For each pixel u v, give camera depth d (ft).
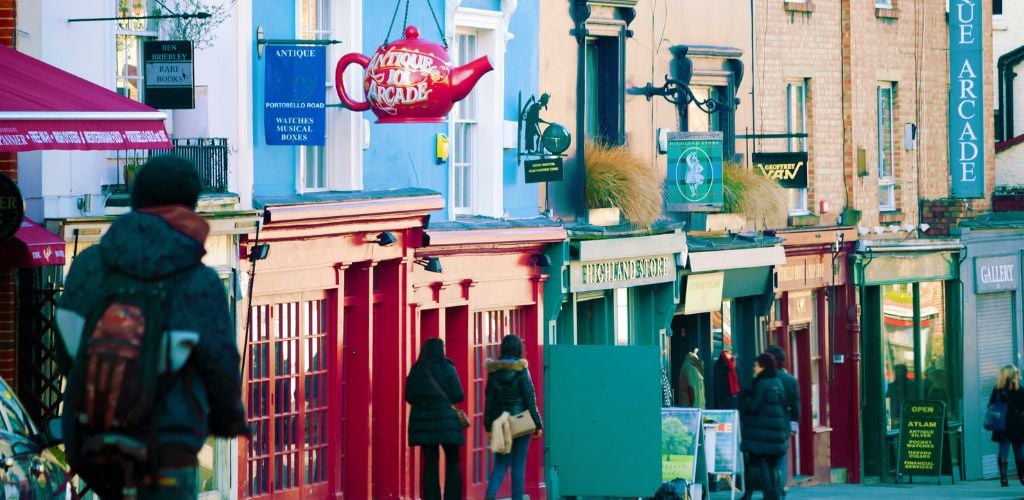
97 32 82.89
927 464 163.94
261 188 93.61
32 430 51.16
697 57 140.56
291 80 92.17
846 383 163.02
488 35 115.65
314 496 98.07
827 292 160.45
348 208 95.09
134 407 37.88
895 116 172.04
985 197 184.55
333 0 100.37
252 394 91.91
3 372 78.59
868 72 166.20
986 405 183.83
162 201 39.22
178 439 38.29
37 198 78.54
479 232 109.29
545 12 122.72
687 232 138.00
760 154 146.72
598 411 111.34
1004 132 207.41
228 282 87.51
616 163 125.59
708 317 141.38
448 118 112.06
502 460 98.68
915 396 173.06
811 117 157.79
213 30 89.20
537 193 121.60
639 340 132.67
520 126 119.03
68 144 64.39
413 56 90.68
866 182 165.99
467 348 111.14
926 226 175.42
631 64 132.26
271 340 93.15
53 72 72.02
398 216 100.37
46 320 78.89
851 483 163.02
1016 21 207.10
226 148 87.71
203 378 38.88
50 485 50.01
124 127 66.69
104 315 38.09
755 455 110.42
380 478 103.55
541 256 116.98
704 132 132.16
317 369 97.96
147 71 81.25
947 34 181.88
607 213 126.31
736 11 146.51
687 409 113.19
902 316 171.32
